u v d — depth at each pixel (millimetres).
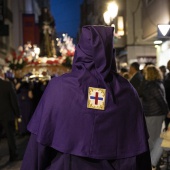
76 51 2232
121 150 2125
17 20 39062
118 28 23516
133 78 8031
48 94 2172
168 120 8258
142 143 2186
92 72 2172
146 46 22812
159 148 5387
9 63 15227
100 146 2086
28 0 51344
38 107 2227
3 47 31469
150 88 6883
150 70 6953
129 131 2178
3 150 9281
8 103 7844
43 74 13078
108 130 2117
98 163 2090
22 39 39031
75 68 2238
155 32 17250
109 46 2152
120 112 2150
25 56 15586
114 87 2195
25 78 12500
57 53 21094
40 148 2141
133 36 23031
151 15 18094
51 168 2125
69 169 2070
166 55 14672
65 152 2062
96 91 2129
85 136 2086
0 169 7227
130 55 22906
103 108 2119
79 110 2107
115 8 10773
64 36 16047
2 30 19141
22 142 10477
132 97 2229
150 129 6891
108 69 2170
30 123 2221
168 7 14703
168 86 8430
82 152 2059
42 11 21469
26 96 11734
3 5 21172
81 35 2201
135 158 2154
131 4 23203
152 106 6871
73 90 2133
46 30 21078
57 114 2125
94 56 2133
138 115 2229
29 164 2191
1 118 7750
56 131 2117
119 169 2123
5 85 7805
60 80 2174
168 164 5793
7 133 7855
